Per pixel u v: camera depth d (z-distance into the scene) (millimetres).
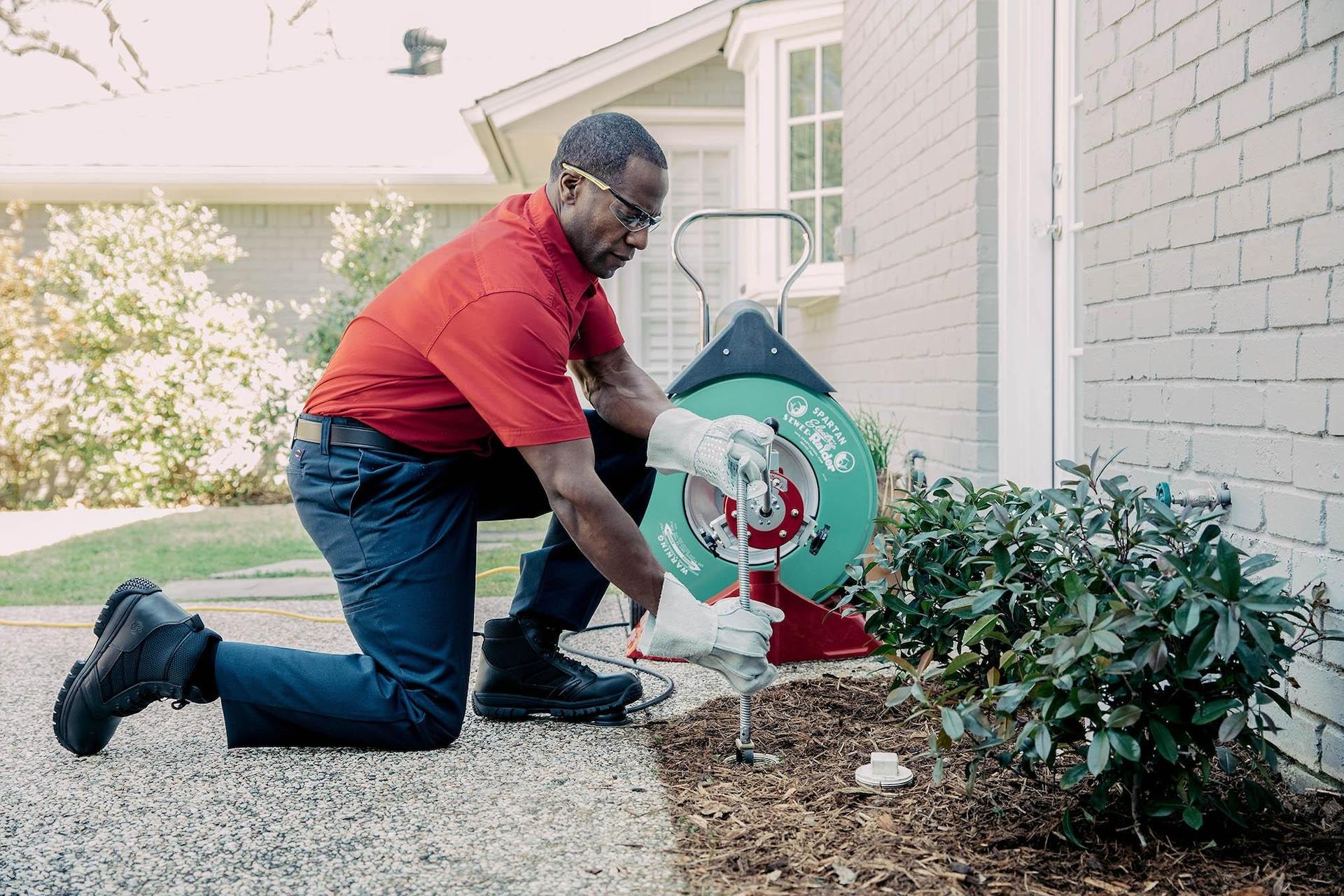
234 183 8625
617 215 2012
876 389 5477
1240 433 2094
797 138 6773
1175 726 1530
